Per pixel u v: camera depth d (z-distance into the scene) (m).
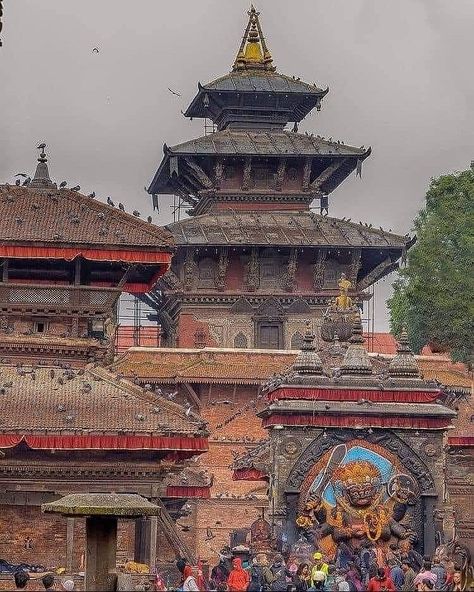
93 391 67.00
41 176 75.62
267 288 112.75
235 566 50.56
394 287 120.75
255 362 99.75
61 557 65.31
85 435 63.72
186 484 76.44
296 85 122.25
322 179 119.12
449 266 104.94
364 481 69.00
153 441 64.19
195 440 64.69
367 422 69.38
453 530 73.94
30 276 73.12
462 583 46.16
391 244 112.50
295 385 69.50
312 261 113.25
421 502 69.50
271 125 123.19
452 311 102.75
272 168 118.81
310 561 63.38
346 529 68.31
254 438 98.00
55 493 65.19
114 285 74.25
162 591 52.81
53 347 70.81
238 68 124.31
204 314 111.88
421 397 70.12
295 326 112.25
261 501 93.31
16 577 46.53
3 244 70.25
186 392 98.88
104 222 72.56
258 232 112.38
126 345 133.25
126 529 66.69
